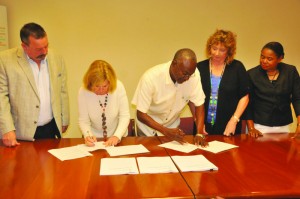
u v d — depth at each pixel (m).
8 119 1.83
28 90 1.92
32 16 3.10
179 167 1.47
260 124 2.30
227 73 2.22
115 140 1.86
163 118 2.16
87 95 1.90
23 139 1.97
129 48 3.29
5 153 1.67
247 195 1.20
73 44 3.20
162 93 1.96
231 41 2.11
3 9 2.96
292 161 1.61
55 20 3.13
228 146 1.86
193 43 3.38
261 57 2.19
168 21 3.30
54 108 2.05
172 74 1.85
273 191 1.23
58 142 1.90
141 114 1.98
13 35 3.10
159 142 1.93
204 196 1.18
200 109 2.11
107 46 3.25
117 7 3.20
